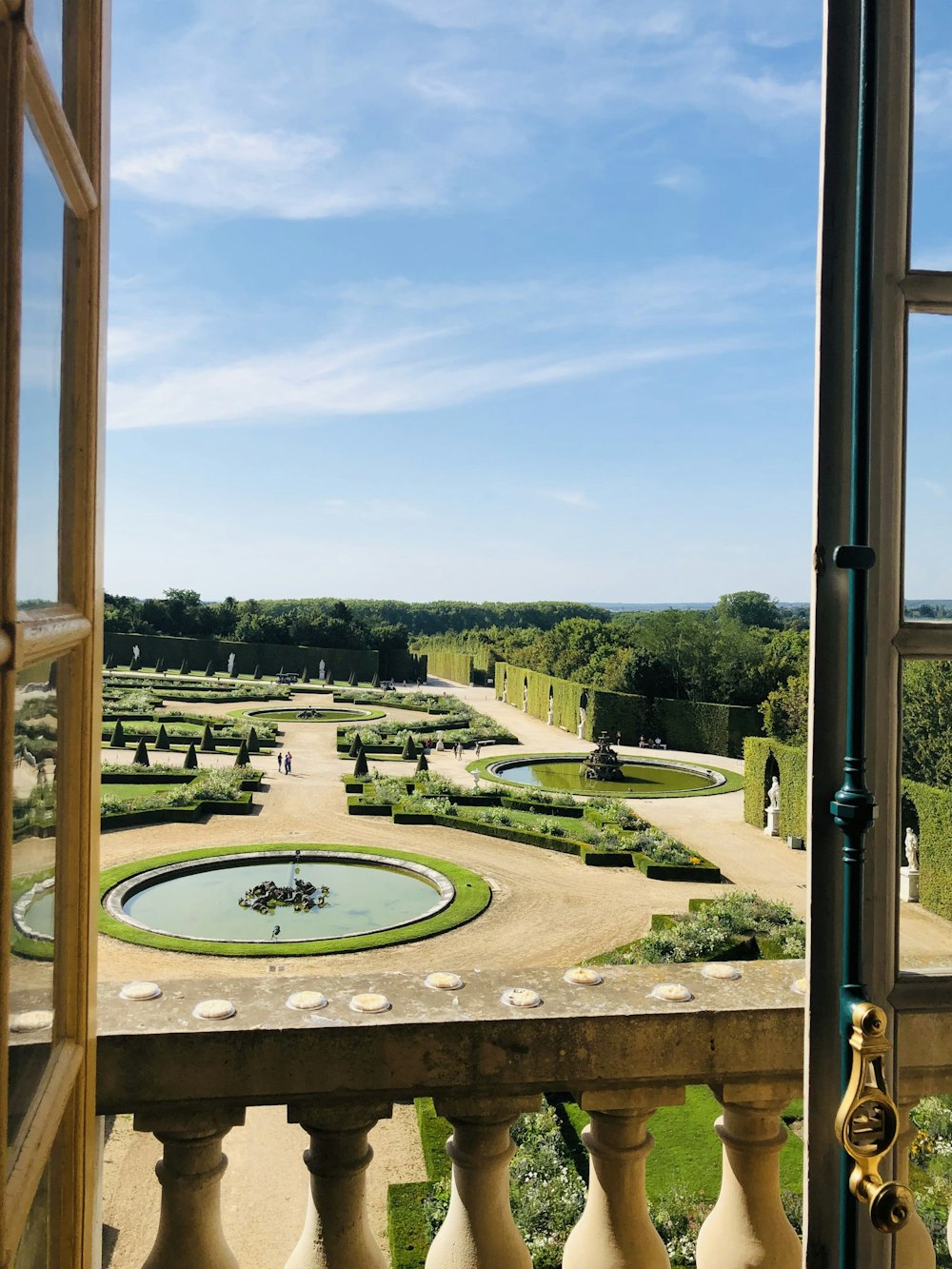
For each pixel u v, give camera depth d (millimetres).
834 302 2176
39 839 1677
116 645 86125
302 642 90250
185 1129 2465
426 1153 10273
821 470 2164
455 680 98688
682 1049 2645
